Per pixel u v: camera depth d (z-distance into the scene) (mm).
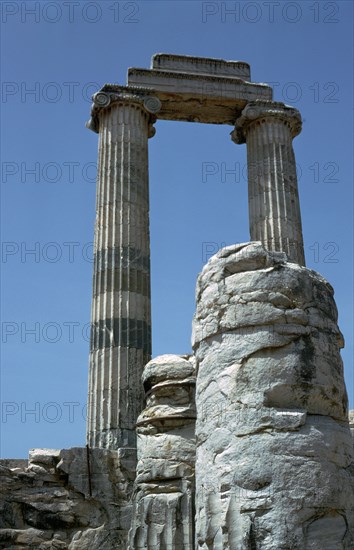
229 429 7711
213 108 28266
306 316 8086
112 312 23812
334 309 8508
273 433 7496
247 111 27609
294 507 7180
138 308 24109
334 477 7449
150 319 24484
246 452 7484
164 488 10375
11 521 16578
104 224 25219
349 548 7250
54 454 17516
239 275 8312
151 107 26859
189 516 10078
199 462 8102
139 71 27453
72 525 17016
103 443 21938
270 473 7328
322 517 7258
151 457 10664
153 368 11375
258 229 26359
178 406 10961
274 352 7867
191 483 10328
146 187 26188
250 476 7367
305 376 7789
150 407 11188
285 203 26547
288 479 7293
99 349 23359
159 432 10898
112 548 17000
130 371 23047
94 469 17641
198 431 8250
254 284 8188
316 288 8367
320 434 7574
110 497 17500
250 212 26875
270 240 26016
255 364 7832
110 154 26078
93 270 24859
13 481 16938
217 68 28359
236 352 7980
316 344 8023
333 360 8117
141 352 23531
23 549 16391
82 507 17188
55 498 17109
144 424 11055
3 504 16609
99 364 23125
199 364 8453
